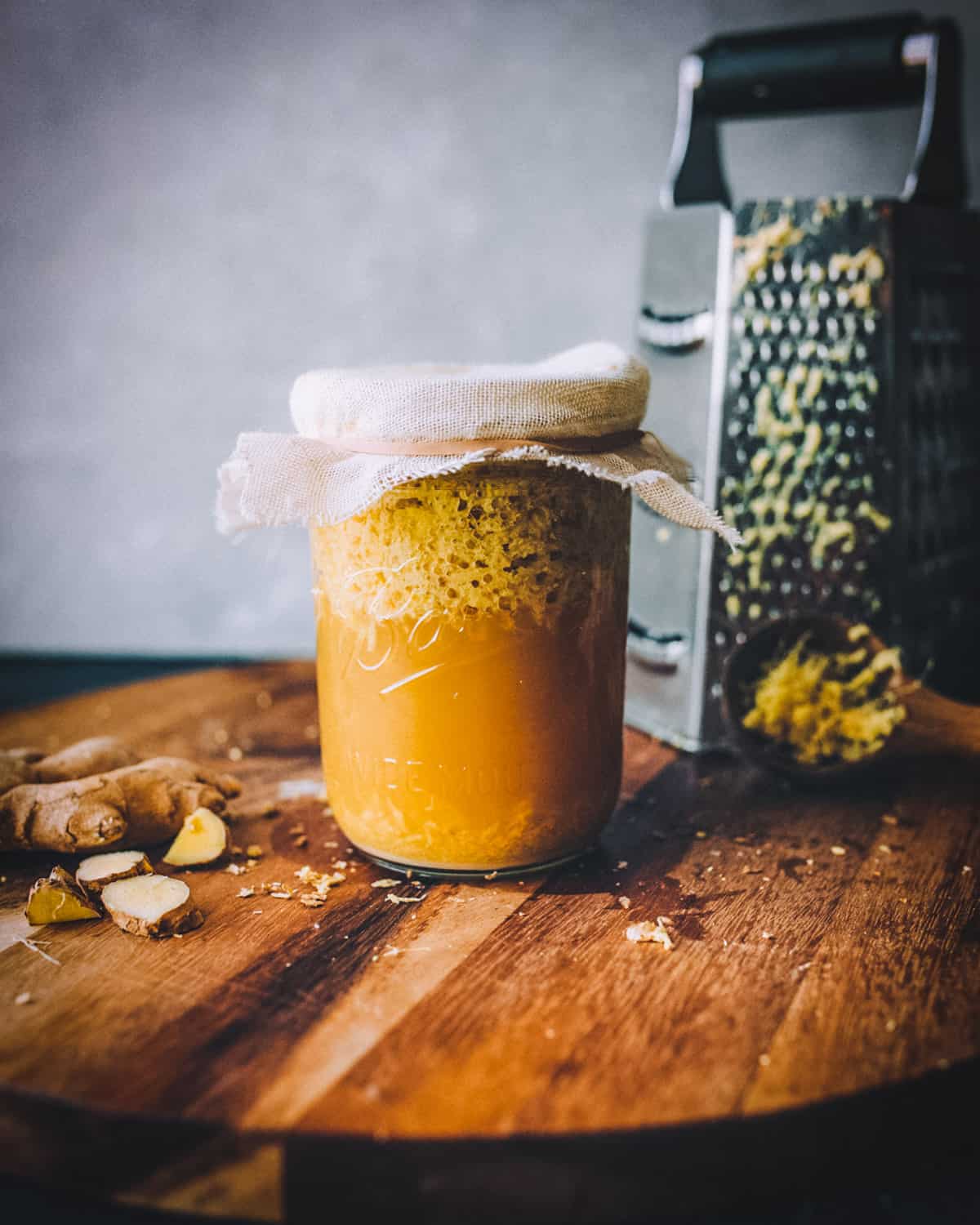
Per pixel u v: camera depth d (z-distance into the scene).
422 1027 0.34
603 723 0.41
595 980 0.36
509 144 0.74
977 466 0.57
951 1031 0.34
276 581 0.82
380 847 0.41
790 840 0.44
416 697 0.39
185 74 0.75
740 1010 0.35
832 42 0.51
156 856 0.43
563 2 0.72
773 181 0.72
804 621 0.48
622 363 0.40
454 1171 0.30
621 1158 0.31
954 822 0.46
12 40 0.75
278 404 0.80
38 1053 0.33
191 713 0.56
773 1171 0.31
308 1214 0.31
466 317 0.77
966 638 0.57
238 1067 0.32
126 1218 0.32
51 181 0.77
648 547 0.53
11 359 0.80
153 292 0.78
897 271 0.48
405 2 0.73
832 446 0.49
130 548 0.83
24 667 0.81
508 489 0.38
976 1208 0.33
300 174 0.76
